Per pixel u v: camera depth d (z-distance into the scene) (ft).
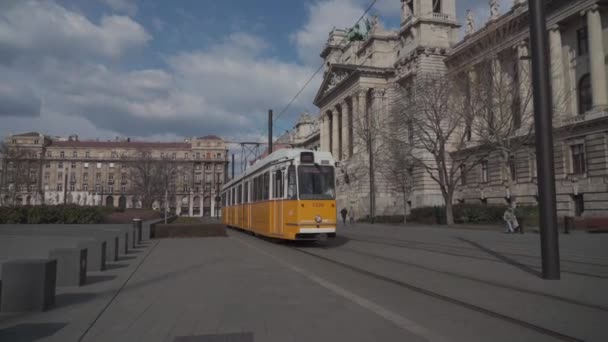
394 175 160.86
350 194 203.00
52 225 80.69
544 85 35.91
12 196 242.37
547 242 35.19
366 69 204.74
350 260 48.34
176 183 380.17
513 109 106.83
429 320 22.95
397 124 136.67
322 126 260.21
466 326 21.79
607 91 119.24
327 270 40.93
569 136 122.83
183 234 83.05
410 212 170.40
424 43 176.04
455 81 121.29
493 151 130.72
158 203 332.60
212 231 85.15
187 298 28.30
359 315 23.76
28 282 25.09
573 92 130.41
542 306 26.04
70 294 29.89
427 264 45.06
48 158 394.73
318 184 64.23
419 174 174.09
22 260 25.72
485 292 30.30
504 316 23.47
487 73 112.37
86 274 36.63
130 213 117.91
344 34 271.28
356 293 30.07
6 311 24.77
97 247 40.24
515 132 117.19
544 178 35.55
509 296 28.96
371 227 130.41
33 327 21.72
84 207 90.27
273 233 69.10
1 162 243.19
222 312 24.57
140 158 313.73
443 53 176.55
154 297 28.71
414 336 19.99
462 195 167.22
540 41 36.19
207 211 411.13
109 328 21.56
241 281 34.32
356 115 194.29
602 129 113.19
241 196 95.35
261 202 76.23
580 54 129.29
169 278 36.06
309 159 64.75
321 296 28.66
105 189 400.67
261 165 78.43
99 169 401.70
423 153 170.30
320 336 19.99
